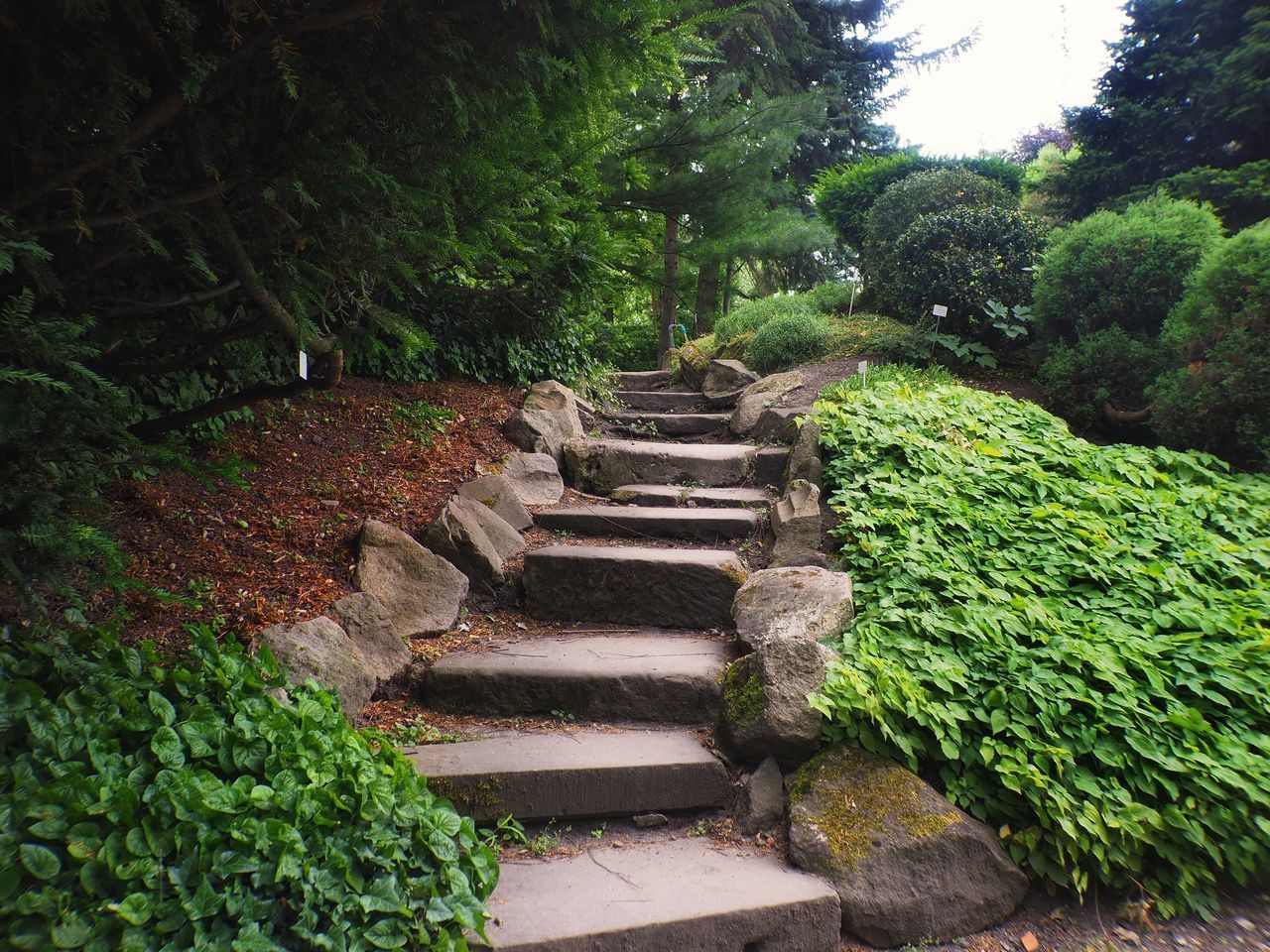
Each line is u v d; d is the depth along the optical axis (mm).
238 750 2393
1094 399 6516
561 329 7828
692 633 4340
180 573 3648
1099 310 6730
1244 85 8711
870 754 3211
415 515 4820
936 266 8492
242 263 2561
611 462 6082
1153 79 9883
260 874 2109
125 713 2328
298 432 5320
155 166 2619
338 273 2973
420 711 3590
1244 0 9000
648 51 2756
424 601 4141
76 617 2699
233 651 2979
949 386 6766
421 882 2311
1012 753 3123
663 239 8805
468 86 2570
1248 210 8703
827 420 5816
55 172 2189
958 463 5238
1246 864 2957
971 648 3590
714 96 9203
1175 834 2994
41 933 1833
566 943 2412
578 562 4453
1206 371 5652
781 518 4887
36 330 1861
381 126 2656
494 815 3016
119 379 3217
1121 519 4766
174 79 2199
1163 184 9398
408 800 2529
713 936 2566
